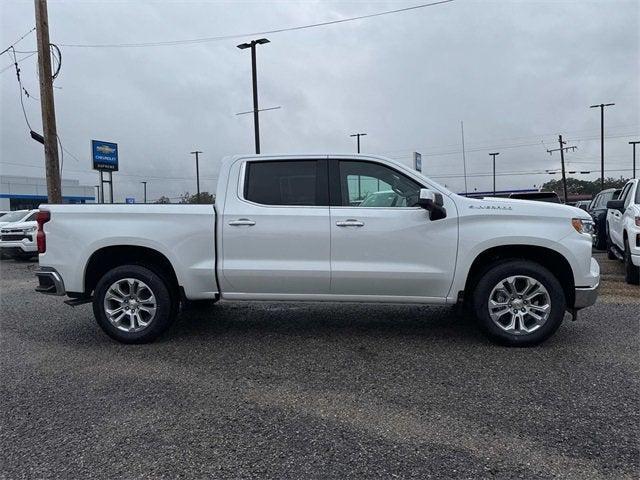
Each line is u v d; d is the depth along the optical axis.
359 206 5.43
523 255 5.48
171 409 3.93
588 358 4.91
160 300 5.54
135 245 5.50
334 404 3.97
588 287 5.20
